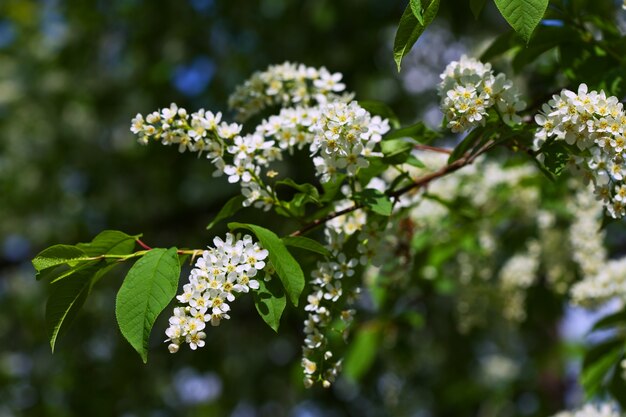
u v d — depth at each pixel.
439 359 6.80
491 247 4.34
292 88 2.85
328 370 2.36
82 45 8.38
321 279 2.41
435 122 6.84
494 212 4.22
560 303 4.64
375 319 4.75
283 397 7.58
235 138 2.44
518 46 2.89
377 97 6.89
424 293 5.08
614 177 2.13
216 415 7.86
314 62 6.96
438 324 6.51
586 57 2.80
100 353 7.52
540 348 7.05
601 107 2.05
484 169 4.14
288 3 7.19
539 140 2.38
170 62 7.43
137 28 7.88
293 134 2.51
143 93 7.85
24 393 7.70
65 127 8.52
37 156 8.57
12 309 8.34
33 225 8.45
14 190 8.47
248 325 7.49
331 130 2.26
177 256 2.03
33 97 8.66
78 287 2.23
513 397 7.39
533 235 4.72
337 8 6.81
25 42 8.94
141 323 1.94
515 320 4.61
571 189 4.04
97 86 8.30
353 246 2.65
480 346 7.17
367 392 6.98
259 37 7.30
